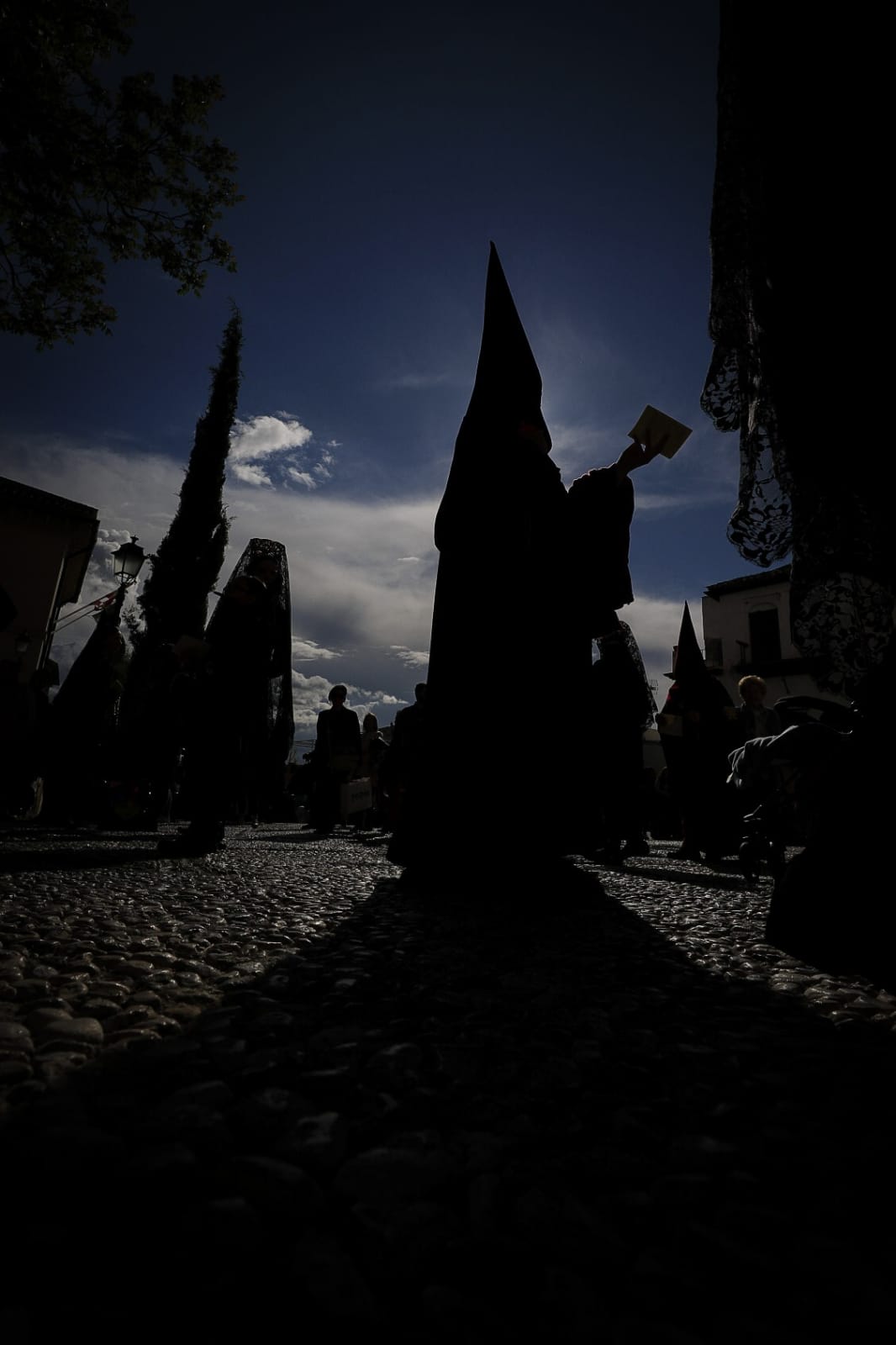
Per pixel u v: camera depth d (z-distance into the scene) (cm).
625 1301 72
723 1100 121
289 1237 79
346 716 1041
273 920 282
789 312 187
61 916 270
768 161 190
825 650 192
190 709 541
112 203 802
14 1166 90
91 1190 86
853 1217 86
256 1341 64
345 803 921
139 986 179
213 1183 87
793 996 193
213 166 812
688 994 193
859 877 146
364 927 271
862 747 152
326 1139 100
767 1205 89
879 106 168
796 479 195
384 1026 156
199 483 2041
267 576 557
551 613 351
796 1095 124
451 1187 90
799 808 274
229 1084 118
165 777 902
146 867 461
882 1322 68
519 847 340
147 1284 70
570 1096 121
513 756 344
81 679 888
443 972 205
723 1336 67
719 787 677
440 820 353
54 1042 134
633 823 655
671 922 308
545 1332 67
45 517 1916
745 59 199
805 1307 70
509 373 384
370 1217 82
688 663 712
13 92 711
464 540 370
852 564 185
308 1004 171
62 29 710
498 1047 143
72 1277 71
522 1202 86
